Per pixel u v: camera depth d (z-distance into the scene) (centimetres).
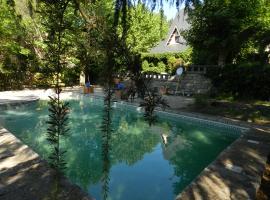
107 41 300
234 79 1830
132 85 302
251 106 1513
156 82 2470
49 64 324
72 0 307
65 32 319
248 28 1642
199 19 1853
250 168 662
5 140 797
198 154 998
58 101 357
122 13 412
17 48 2136
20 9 716
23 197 474
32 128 1266
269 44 1575
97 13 328
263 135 1008
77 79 2831
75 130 1287
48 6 298
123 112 1697
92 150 1021
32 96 1945
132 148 1070
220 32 1869
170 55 2975
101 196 649
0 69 2134
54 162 448
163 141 1159
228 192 532
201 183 572
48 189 502
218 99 1825
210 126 1290
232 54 2216
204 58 2458
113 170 837
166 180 773
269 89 1670
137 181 760
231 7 1780
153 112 345
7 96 1891
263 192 458
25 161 638
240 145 866
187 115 1391
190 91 2211
